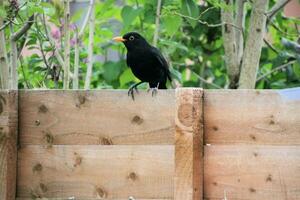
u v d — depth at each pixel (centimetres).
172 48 1345
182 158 804
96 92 837
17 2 989
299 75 1294
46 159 846
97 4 1388
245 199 801
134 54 1188
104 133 834
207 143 809
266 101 798
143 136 825
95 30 1365
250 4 1287
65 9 1051
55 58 1158
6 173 840
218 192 805
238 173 802
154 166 820
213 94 807
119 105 831
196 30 1416
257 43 1159
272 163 796
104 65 1364
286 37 1449
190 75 1548
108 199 831
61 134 844
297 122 790
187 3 1170
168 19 1184
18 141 852
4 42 999
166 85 1298
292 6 2058
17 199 849
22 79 1269
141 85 1338
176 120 806
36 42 1215
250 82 1162
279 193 794
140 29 1362
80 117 840
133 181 826
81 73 1320
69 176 841
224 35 1215
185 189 802
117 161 830
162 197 817
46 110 848
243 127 802
